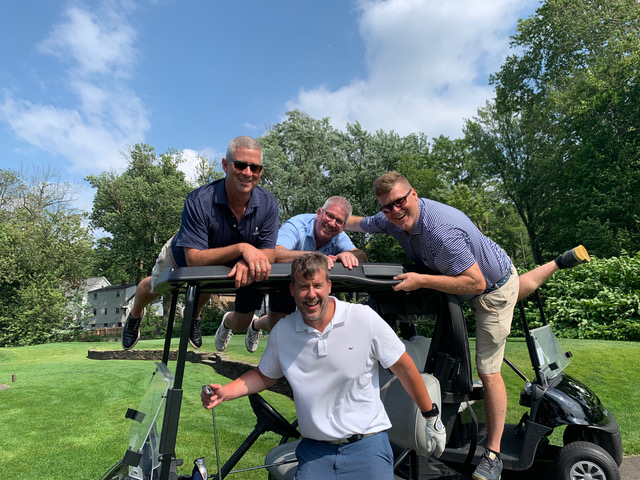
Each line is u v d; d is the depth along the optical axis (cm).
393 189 283
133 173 4241
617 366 684
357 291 312
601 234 2156
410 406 253
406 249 322
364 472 213
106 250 4512
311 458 220
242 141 263
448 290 272
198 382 929
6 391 911
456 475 295
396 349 223
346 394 222
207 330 2767
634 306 930
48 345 2352
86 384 961
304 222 397
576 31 2889
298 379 222
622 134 2522
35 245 3444
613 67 2508
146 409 218
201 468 219
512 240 4297
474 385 333
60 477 434
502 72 3397
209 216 267
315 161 3338
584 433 337
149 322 3628
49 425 628
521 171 3297
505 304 308
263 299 349
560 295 1016
